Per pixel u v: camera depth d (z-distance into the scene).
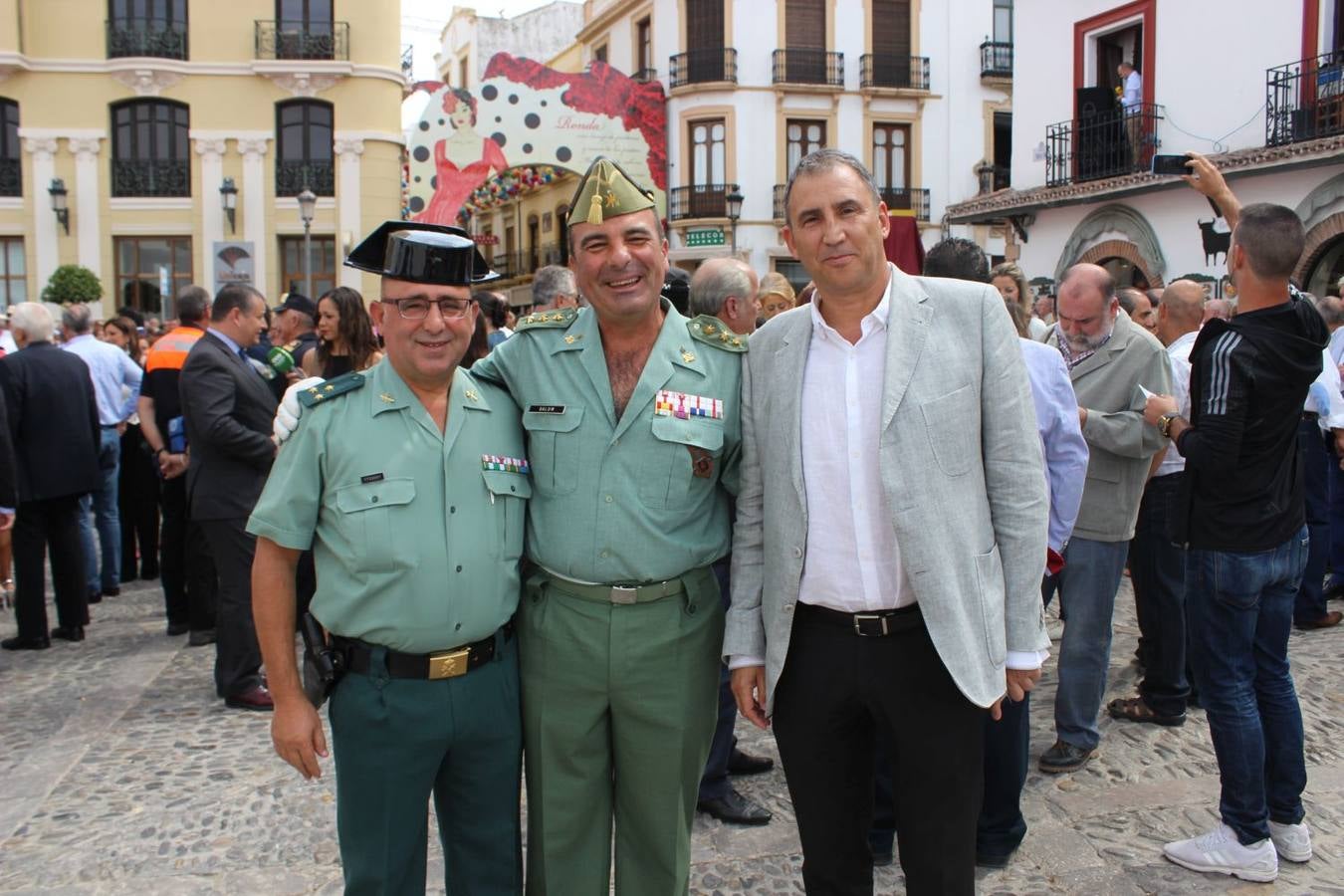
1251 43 11.94
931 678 2.38
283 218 21.41
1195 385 3.35
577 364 2.59
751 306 3.82
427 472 2.41
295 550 2.45
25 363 5.81
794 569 2.42
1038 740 4.40
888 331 2.34
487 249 33.75
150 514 8.07
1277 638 3.38
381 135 21.45
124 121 21.20
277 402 5.46
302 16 21.27
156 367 6.20
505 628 2.56
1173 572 4.43
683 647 2.56
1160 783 4.00
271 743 4.54
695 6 25.02
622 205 2.44
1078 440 3.40
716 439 2.55
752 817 3.72
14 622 6.80
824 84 25.00
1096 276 4.04
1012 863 3.43
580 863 2.63
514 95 16.94
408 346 2.38
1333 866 3.37
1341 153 10.42
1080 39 14.34
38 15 20.78
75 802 3.93
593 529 2.50
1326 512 5.85
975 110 26.12
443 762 2.54
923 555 2.28
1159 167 3.63
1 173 21.06
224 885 3.33
